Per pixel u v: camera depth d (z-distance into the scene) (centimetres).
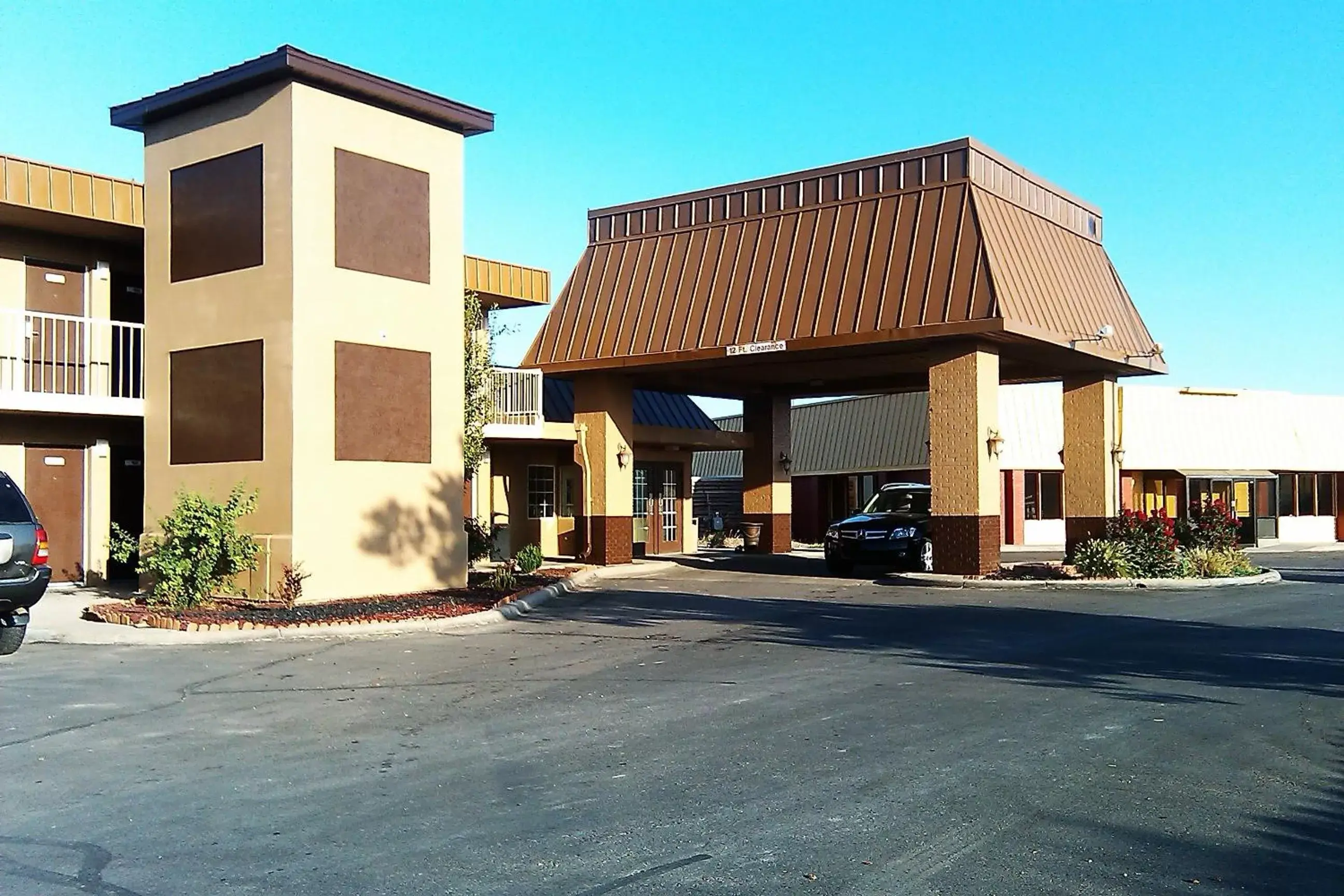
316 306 1672
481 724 884
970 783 705
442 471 1855
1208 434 3984
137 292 2062
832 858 568
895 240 2108
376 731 862
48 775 732
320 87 1691
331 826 623
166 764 761
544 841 596
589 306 2534
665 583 2202
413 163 1825
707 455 4891
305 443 1650
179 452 1773
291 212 1648
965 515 2116
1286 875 548
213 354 1736
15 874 546
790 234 2264
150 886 530
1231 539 2347
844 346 2123
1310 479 4238
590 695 1005
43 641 1330
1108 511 2495
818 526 4153
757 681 1071
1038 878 541
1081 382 2534
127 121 1822
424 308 1833
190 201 1777
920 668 1138
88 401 1752
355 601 1647
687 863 561
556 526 2867
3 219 1816
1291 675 1097
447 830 614
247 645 1323
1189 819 634
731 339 2262
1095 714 910
